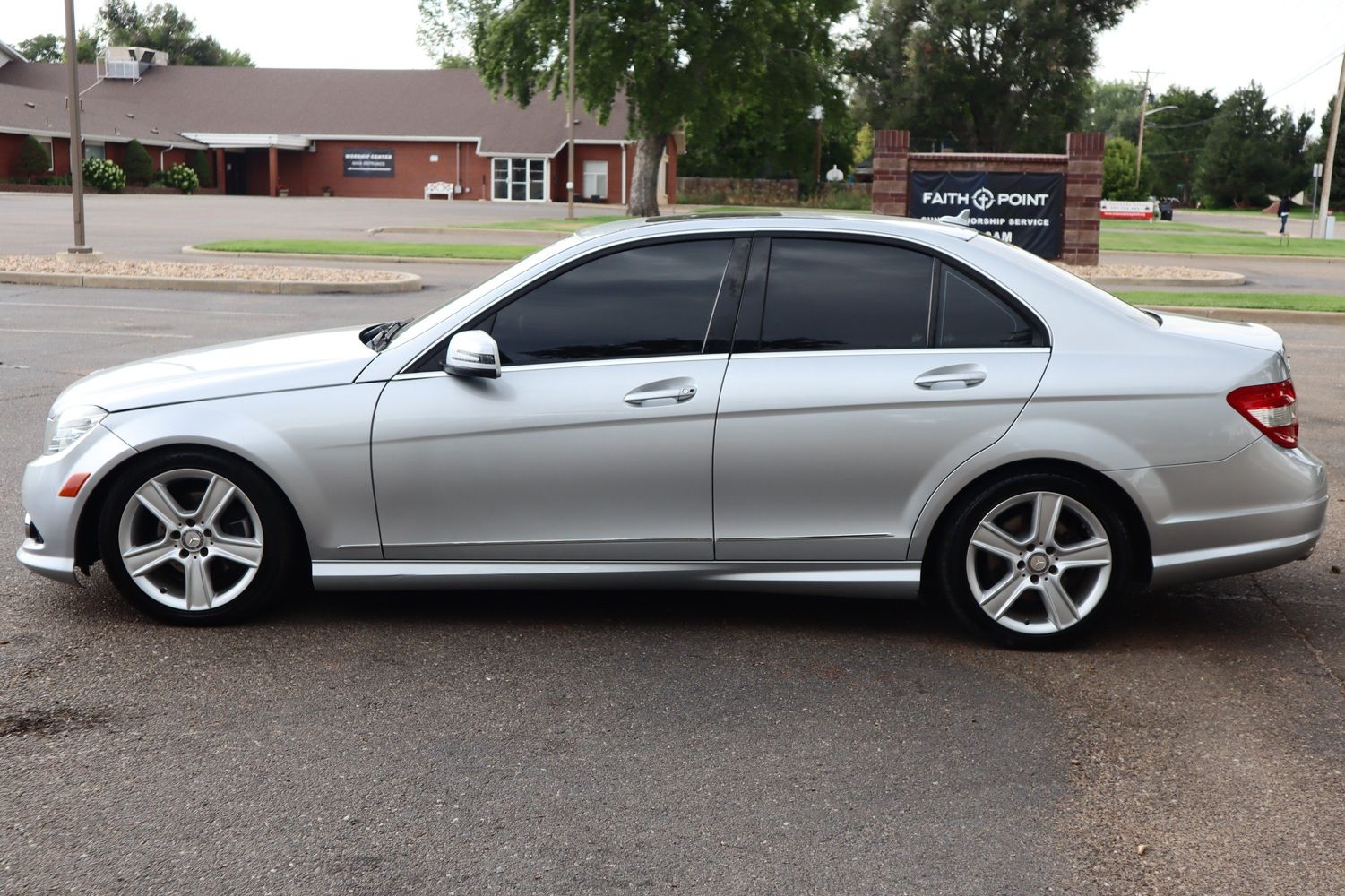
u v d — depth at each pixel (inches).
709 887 115.5
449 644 178.4
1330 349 524.7
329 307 612.1
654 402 173.5
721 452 173.9
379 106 2527.1
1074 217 895.1
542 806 130.8
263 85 2600.9
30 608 190.1
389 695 159.6
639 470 175.0
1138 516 175.6
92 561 189.8
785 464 173.9
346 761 140.9
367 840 123.3
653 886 115.6
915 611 196.7
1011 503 174.7
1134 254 1120.8
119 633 180.4
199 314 573.3
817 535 176.2
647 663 172.4
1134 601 203.5
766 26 1529.3
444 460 175.8
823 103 1637.6
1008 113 2529.5
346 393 176.9
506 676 166.9
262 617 188.1
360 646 177.0
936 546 179.8
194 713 153.2
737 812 130.1
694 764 141.2
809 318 175.9
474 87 2546.8
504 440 175.0
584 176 2415.1
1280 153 4426.7
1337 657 178.5
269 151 2476.6
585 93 1504.7
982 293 175.9
